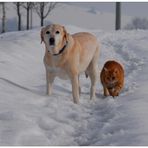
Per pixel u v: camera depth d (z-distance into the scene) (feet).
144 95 24.49
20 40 50.83
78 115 22.04
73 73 24.72
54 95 26.53
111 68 26.48
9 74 32.30
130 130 17.94
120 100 24.34
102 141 17.37
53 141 17.95
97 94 28.04
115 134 17.79
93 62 27.40
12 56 39.91
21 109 22.16
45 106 23.67
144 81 29.71
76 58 24.81
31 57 42.65
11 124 19.19
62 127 19.72
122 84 26.53
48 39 23.84
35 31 68.44
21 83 30.40
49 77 25.98
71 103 24.62
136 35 73.51
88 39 26.96
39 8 130.31
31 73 35.78
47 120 20.51
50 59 24.84
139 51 49.62
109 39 67.72
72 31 72.13
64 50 24.40
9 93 25.34
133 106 21.93
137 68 36.88
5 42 48.75
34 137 17.87
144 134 17.10
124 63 41.86
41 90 28.17
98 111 22.99
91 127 19.99
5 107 22.17
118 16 118.32
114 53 50.26
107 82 26.23
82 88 29.89
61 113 22.25
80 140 18.17
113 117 20.61
